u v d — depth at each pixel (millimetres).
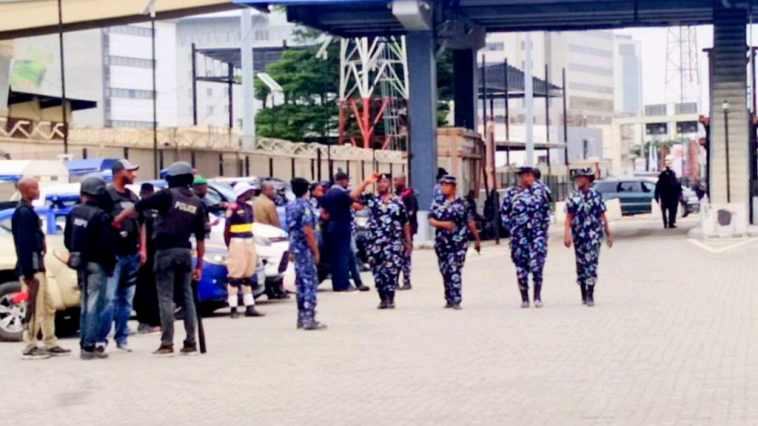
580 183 19266
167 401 11562
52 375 13484
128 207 15008
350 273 23875
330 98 72562
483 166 48656
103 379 13070
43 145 40438
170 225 14805
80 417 10867
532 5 43781
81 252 14570
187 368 13688
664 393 11039
